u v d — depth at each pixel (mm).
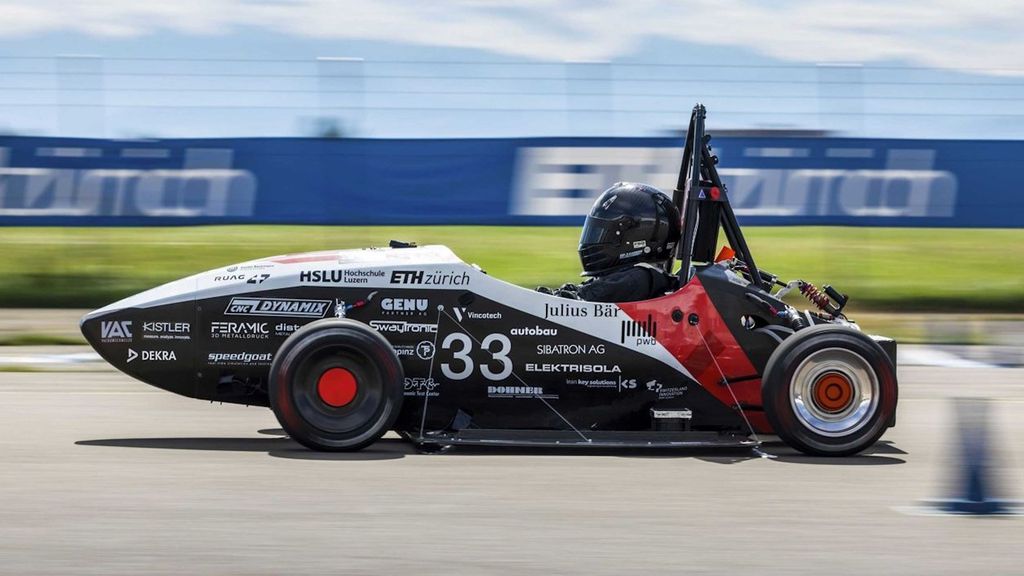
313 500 12141
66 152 29688
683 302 14938
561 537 10977
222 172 29781
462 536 10953
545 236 33562
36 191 29594
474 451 14688
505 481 13086
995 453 12555
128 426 16375
